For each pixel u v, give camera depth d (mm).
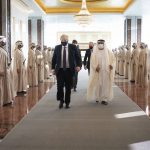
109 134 5402
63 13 20266
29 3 14961
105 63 8367
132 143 4891
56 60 7664
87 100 8609
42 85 12984
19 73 10375
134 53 13836
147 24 21812
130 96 9758
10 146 4734
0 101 7785
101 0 17578
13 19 12852
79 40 29375
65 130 5664
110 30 28859
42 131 5598
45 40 24797
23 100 9086
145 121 6395
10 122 6320
